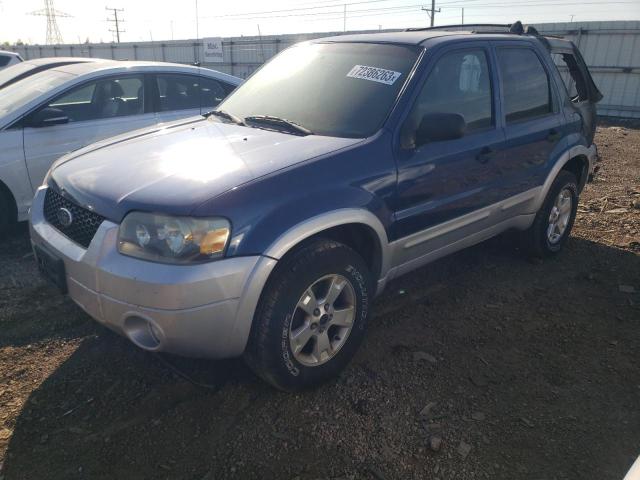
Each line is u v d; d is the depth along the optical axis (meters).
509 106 3.94
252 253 2.43
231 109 3.84
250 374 3.00
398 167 3.06
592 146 5.04
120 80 5.57
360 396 2.84
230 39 24.72
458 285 4.20
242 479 2.30
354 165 2.88
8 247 4.76
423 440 2.54
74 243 2.73
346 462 2.40
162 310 2.35
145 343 2.52
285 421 2.65
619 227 5.53
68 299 3.81
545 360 3.22
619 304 3.93
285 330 2.62
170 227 2.37
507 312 3.79
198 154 2.92
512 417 2.71
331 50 3.82
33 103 4.90
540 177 4.27
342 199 2.75
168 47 27.77
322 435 2.56
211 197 2.42
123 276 2.40
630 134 12.27
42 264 2.96
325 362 2.87
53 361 3.10
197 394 2.84
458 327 3.57
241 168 2.66
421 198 3.22
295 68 3.85
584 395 2.90
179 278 2.32
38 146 4.87
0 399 2.77
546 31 16.94
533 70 4.25
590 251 4.93
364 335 3.17
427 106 3.31
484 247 4.98
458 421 2.67
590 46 16.11
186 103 6.09
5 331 3.39
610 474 2.37
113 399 2.79
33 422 2.61
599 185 7.22
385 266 3.14
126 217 2.48
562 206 4.68
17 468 2.34
